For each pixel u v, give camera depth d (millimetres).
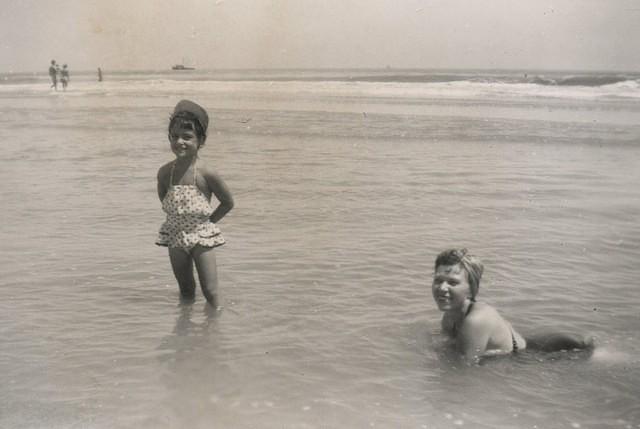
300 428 2797
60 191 8508
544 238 6195
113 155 12000
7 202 7793
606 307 4441
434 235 6285
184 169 4668
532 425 2844
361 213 7215
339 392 3148
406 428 2805
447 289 3717
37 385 3197
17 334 3883
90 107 24438
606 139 13766
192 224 4527
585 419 2902
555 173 9891
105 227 6617
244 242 6055
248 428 2797
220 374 3344
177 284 4926
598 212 7312
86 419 2859
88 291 4715
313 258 5520
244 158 11445
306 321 4137
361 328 4020
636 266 5363
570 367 3484
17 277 5004
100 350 3656
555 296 4648
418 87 35125
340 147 12867
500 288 4809
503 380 3314
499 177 9523
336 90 35094
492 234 6344
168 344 3754
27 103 27062
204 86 43531
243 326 4059
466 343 3631
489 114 19688
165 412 2932
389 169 10211
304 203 7738
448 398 3100
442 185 8867
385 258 5512
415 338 3871
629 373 3406
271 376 3322
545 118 18234
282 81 53188
